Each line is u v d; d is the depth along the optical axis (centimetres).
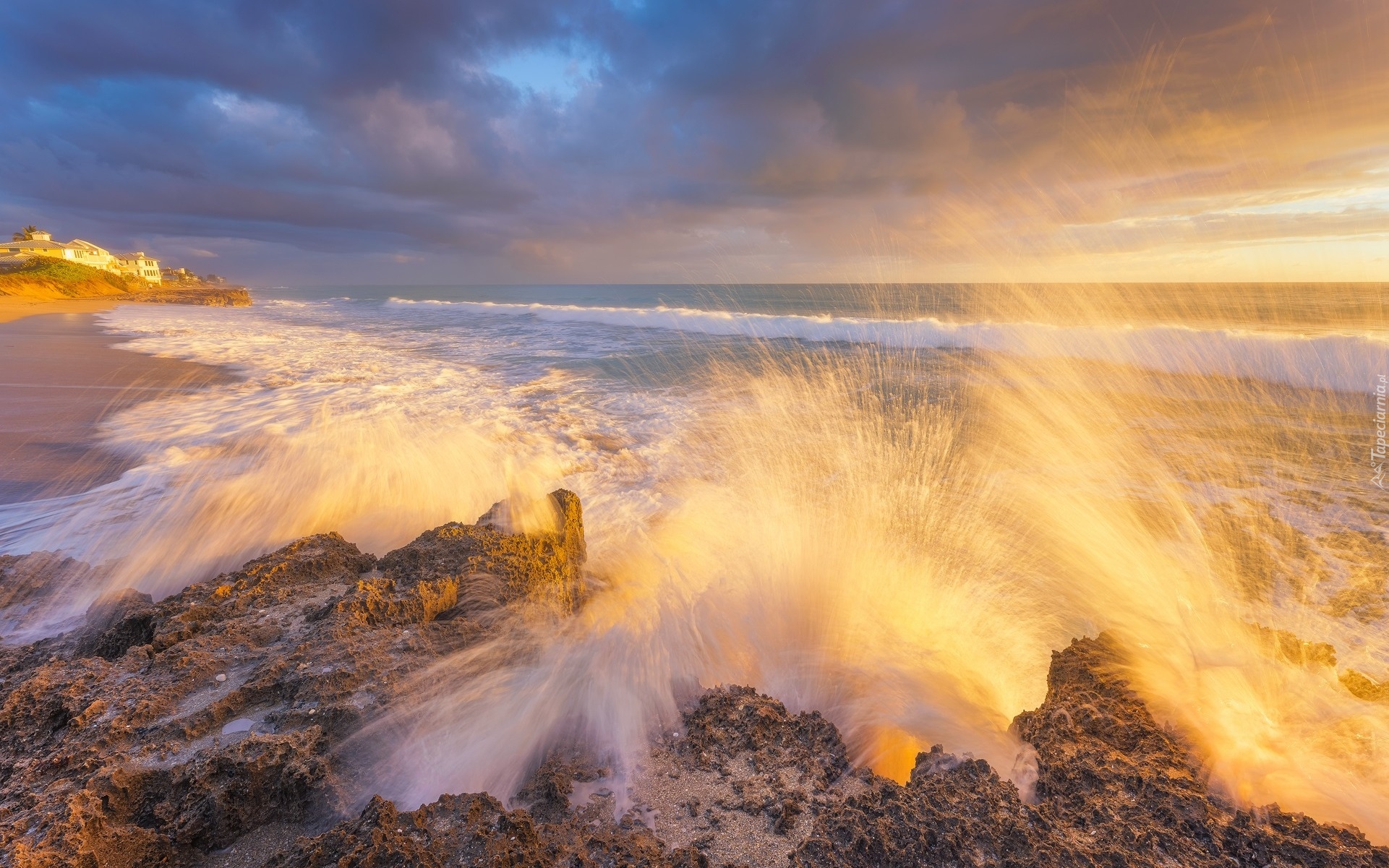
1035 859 232
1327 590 562
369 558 538
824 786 304
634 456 1054
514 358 2372
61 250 9812
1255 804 265
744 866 255
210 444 1027
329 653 369
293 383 1747
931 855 240
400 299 9569
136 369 1955
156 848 266
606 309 5078
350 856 231
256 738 296
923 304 2684
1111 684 346
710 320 3741
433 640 401
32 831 250
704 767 322
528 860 238
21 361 2045
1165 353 1545
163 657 371
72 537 685
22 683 352
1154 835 244
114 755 295
